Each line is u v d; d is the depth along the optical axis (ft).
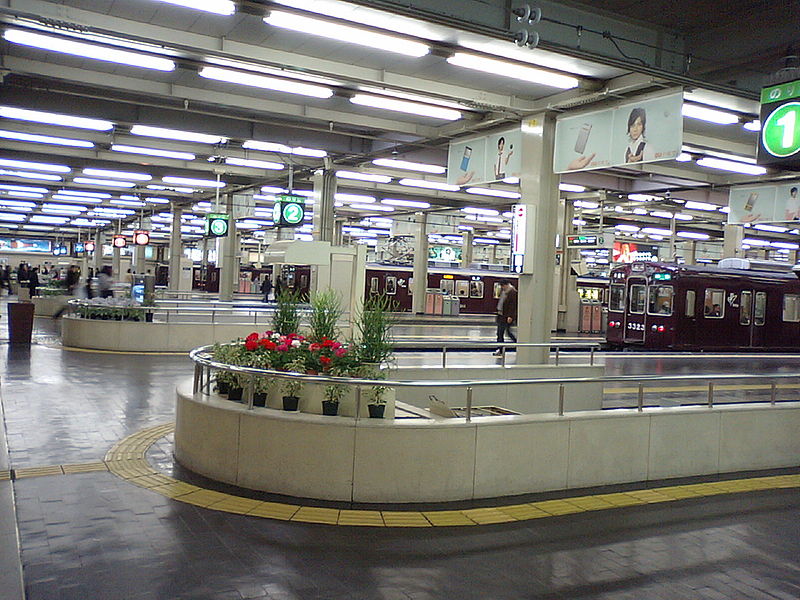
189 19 35.29
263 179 88.12
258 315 77.10
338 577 15.90
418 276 124.47
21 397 34.71
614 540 19.02
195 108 53.26
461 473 21.65
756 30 34.32
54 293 90.33
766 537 19.74
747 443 27.55
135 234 120.47
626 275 83.51
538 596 15.40
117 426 29.55
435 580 15.98
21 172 88.33
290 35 37.17
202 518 19.19
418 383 21.53
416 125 56.90
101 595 14.52
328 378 21.47
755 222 68.23
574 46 34.73
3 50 41.27
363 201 98.73
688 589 16.12
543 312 49.98
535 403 42.55
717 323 80.89
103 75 45.39
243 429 22.02
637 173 71.97
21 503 19.74
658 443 25.40
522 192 50.03
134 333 55.42
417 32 34.04
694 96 41.04
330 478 21.07
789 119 26.35
